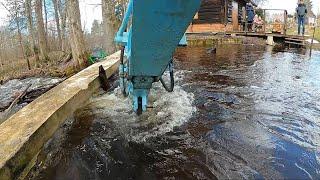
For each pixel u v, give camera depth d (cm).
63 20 2630
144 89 462
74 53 1348
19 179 316
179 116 522
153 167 368
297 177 328
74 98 507
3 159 295
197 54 1358
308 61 1116
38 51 2606
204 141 424
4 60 3300
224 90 691
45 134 386
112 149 418
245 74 873
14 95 1013
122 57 513
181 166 364
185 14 280
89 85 591
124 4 1018
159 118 514
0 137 343
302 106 560
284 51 1473
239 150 392
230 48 1593
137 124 495
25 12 2617
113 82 782
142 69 379
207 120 501
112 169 369
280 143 408
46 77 1458
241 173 340
